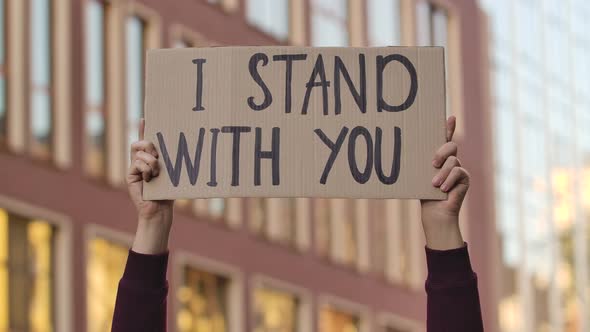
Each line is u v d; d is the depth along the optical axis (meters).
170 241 26.84
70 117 24.05
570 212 44.53
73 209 23.80
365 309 33.22
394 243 34.41
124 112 25.41
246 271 29.08
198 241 27.66
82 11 24.59
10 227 22.61
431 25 37.41
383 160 5.12
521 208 41.66
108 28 25.48
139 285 5.02
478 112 39.06
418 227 35.12
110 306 24.58
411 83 5.18
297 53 5.18
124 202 25.02
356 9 34.12
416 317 35.00
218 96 5.16
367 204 33.69
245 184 5.11
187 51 5.19
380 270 33.91
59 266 23.42
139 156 5.09
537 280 42.22
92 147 24.69
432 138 5.14
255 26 30.23
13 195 22.62
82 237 23.92
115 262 24.75
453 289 4.98
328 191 5.11
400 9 36.22
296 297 30.91
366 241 33.50
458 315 4.96
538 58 44.38
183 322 27.11
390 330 34.19
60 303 23.31
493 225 39.66
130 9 26.03
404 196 5.10
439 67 5.18
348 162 5.13
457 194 5.03
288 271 30.55
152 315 5.02
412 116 5.15
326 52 5.19
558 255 43.44
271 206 30.22
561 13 46.78
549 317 42.78
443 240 5.03
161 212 5.10
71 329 23.38
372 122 5.15
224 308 28.52
